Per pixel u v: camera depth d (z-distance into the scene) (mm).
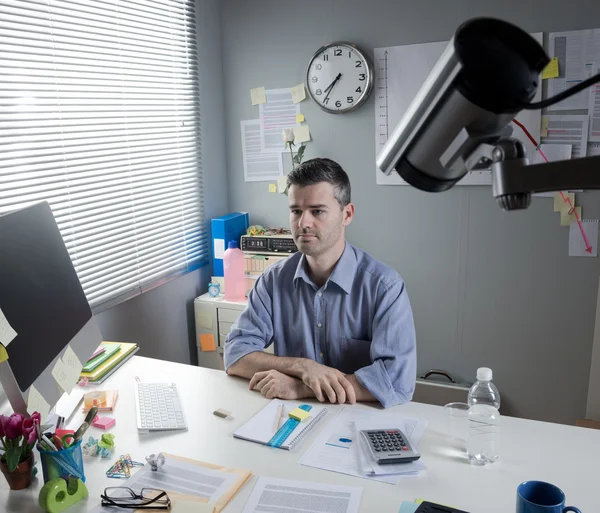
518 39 710
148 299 2598
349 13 2729
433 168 816
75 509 1121
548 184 666
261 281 1879
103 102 2250
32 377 1238
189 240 2881
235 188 3178
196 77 2834
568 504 1101
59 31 2023
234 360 1754
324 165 1684
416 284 2855
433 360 2893
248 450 1325
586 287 2551
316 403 1560
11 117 1859
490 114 717
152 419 1459
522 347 2707
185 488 1172
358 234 2932
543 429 1398
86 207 2189
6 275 1213
